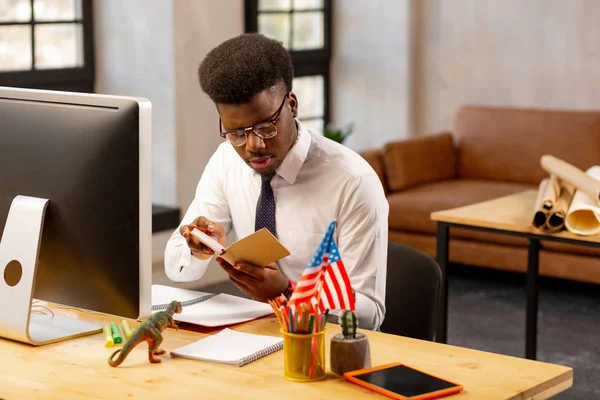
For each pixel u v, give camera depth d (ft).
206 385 5.61
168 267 8.18
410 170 18.78
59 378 5.77
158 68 16.66
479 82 21.24
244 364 5.98
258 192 8.22
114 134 5.99
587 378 13.07
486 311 16.29
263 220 8.00
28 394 5.50
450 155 19.83
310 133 8.08
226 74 6.73
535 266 12.46
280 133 7.06
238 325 6.88
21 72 15.97
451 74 21.53
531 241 12.43
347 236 7.68
